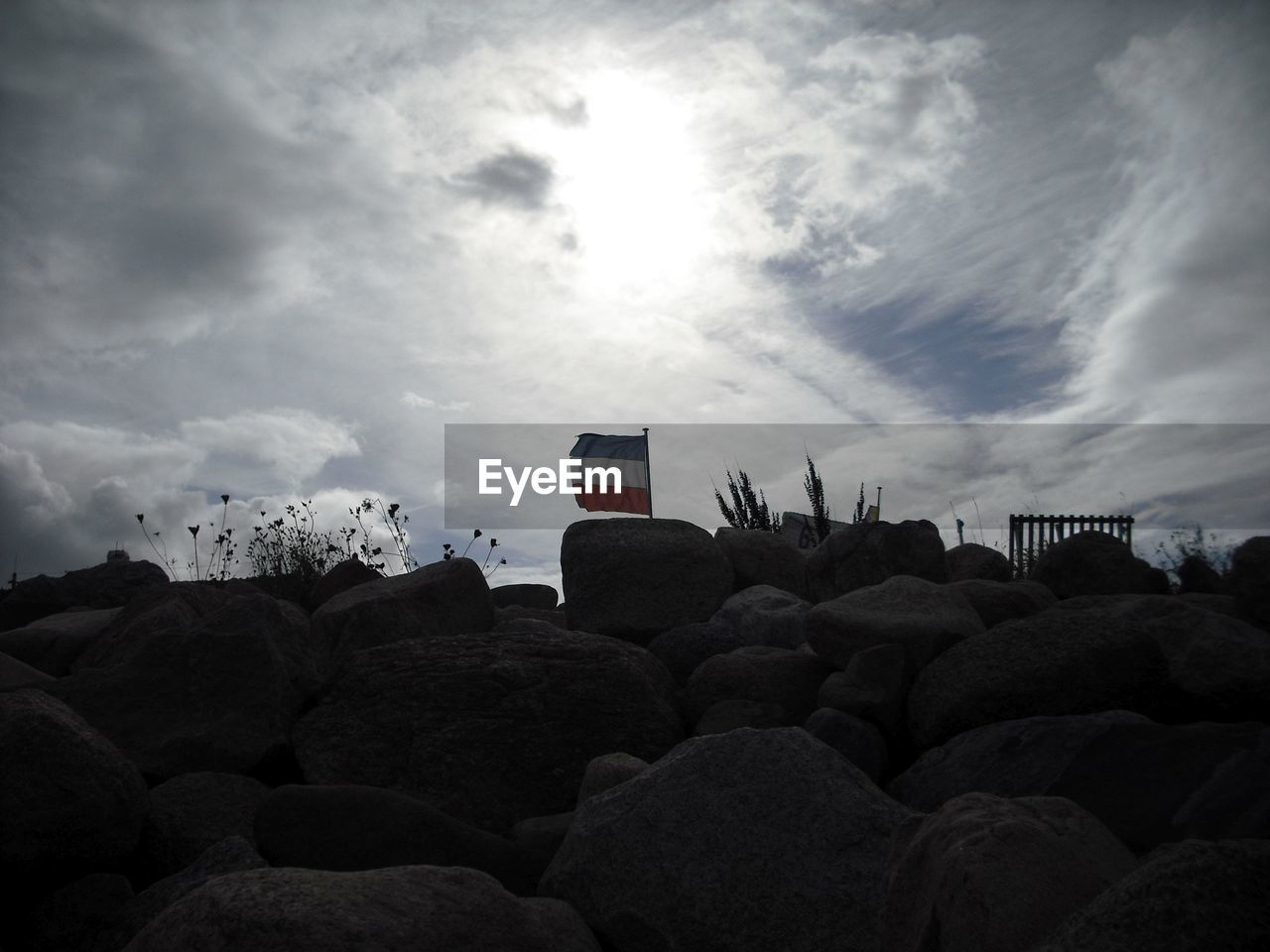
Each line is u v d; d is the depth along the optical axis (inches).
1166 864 78.0
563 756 202.7
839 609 213.0
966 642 193.8
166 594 274.7
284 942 88.6
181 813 176.7
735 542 305.9
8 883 152.5
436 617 257.3
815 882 131.3
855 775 146.9
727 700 213.9
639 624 273.0
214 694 204.1
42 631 278.7
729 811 140.0
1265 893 73.5
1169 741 152.6
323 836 156.7
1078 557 270.2
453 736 203.8
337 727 207.2
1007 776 159.2
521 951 101.1
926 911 96.7
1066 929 79.1
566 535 286.7
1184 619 197.0
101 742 164.4
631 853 137.7
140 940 95.4
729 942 129.1
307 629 242.8
